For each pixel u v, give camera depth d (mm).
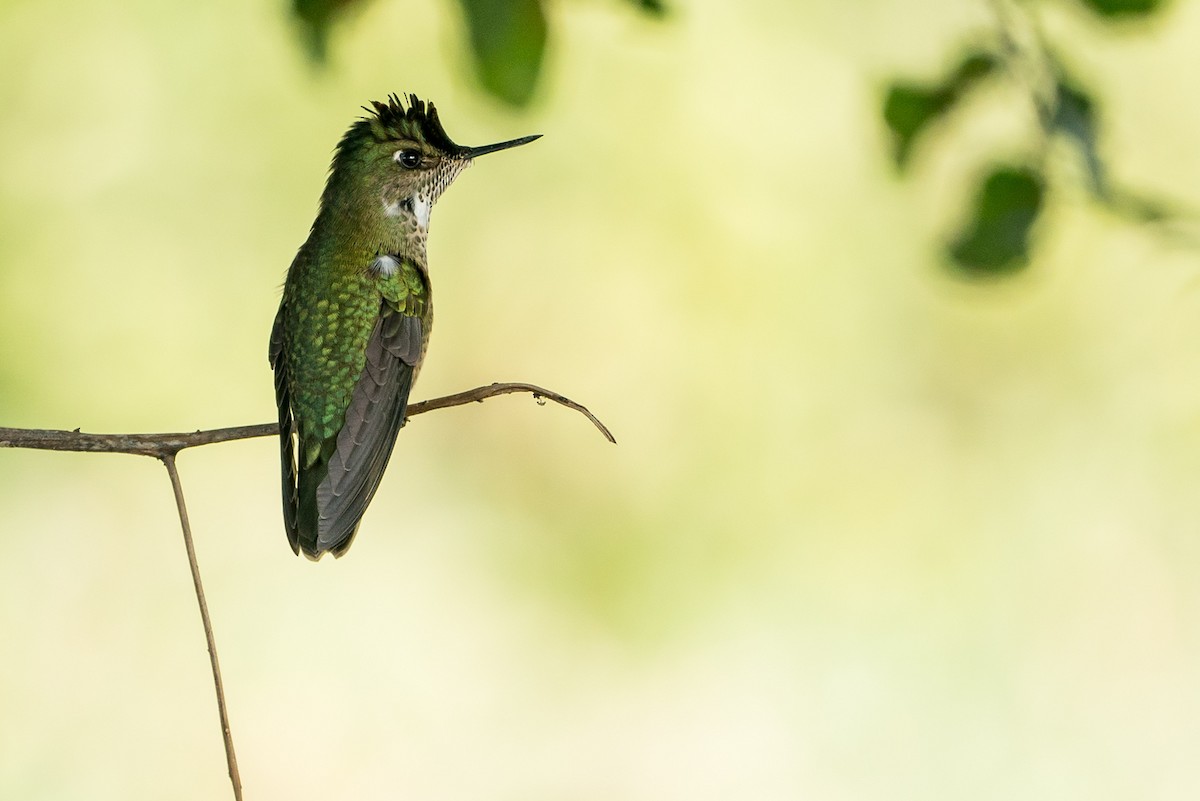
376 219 6848
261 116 13047
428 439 13070
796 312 13094
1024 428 12742
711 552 12547
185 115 13070
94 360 12391
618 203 13281
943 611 12219
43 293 12438
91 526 12070
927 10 13070
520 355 13078
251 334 12852
